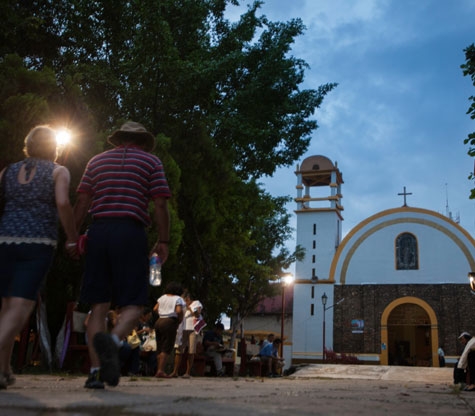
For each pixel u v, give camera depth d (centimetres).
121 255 349
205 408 248
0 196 363
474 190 996
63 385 434
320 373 1819
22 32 1393
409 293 3844
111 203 359
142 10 1331
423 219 3966
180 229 1191
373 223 4062
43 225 354
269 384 667
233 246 1770
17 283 338
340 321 3909
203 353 1188
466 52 1007
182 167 1412
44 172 366
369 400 361
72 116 1057
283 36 1625
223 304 2202
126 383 520
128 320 338
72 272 1077
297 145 1744
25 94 983
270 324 4472
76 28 1475
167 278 1301
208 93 1470
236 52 1430
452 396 494
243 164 1778
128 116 1441
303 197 4347
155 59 1352
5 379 369
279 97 1653
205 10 1579
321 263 4138
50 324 1194
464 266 3791
